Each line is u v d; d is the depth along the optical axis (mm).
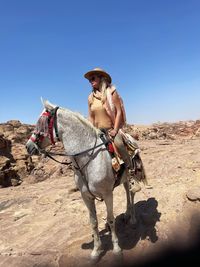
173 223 3191
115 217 3496
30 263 2980
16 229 3723
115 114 2771
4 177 7770
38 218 3953
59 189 5137
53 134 2613
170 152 7074
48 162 8328
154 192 3957
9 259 3090
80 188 2686
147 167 5531
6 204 4707
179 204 3516
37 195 4953
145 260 2771
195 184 4066
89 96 2885
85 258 2887
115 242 2768
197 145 7898
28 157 8812
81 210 3938
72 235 3355
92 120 2879
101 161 2607
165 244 2926
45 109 2643
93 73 2781
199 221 3188
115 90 2785
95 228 2789
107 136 2717
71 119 2611
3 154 8578
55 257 3008
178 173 4801
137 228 3178
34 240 3389
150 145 9570
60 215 3920
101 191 2629
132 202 3217
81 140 2611
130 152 2861
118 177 2773
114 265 2738
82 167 2623
